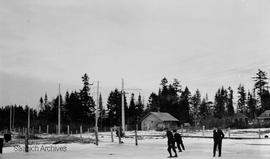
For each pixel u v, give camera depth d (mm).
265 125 77188
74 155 25266
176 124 113062
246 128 77438
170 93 134625
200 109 145750
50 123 95500
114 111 129000
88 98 124625
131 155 24969
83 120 120625
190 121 134875
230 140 41250
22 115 127062
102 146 35250
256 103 124000
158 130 88500
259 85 121375
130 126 103750
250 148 30062
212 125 84750
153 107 142875
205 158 21906
